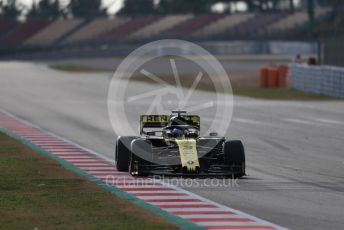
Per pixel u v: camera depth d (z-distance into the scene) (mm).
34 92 168750
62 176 54406
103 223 38031
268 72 176875
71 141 79250
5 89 179625
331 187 50656
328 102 136375
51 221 38562
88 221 38531
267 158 65750
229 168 53719
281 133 86750
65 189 48688
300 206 43688
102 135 85500
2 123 100125
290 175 55938
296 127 93750
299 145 75438
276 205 44000
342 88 143750
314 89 156625
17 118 107750
